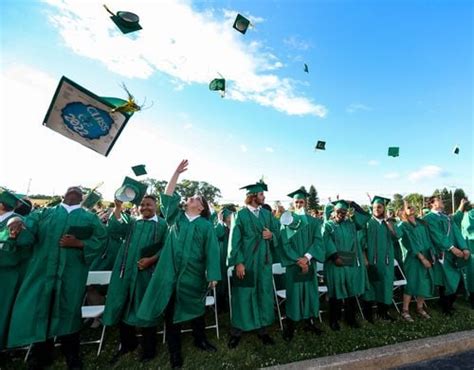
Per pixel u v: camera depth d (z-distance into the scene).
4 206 3.39
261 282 3.42
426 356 3.20
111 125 2.86
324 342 3.38
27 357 2.97
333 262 3.87
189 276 3.00
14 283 2.88
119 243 4.53
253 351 3.18
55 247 2.79
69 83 2.67
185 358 3.02
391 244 4.26
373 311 4.54
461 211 5.50
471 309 4.62
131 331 3.19
